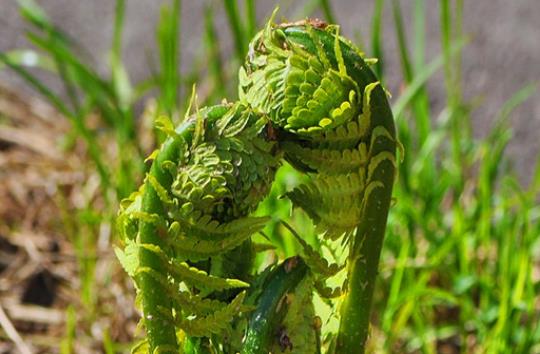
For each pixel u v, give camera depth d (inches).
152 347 30.0
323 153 29.8
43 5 80.7
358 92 29.6
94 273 53.6
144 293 29.6
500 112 70.4
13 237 58.5
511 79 72.4
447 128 61.2
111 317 51.4
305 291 30.3
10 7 80.2
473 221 51.6
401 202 50.4
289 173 50.2
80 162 64.4
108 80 74.8
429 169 54.0
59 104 56.1
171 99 56.3
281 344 30.3
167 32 56.2
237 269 30.8
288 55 29.4
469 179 58.7
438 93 71.0
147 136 61.9
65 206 60.3
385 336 47.9
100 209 59.4
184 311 30.2
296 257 30.4
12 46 77.5
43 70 74.3
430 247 50.9
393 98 72.3
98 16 80.1
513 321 46.0
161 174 29.1
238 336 30.7
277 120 29.5
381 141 30.0
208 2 79.3
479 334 48.0
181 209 29.1
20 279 55.7
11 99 71.7
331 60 29.7
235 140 29.1
